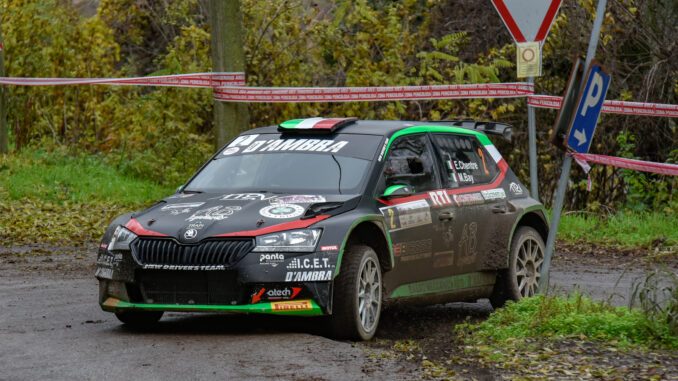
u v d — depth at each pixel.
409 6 35.00
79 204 31.23
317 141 15.23
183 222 13.12
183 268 12.70
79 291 17.53
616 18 32.41
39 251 22.86
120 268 13.12
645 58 32.62
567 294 17.08
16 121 39.91
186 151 34.78
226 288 12.63
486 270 16.39
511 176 17.59
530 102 17.30
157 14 41.38
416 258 14.68
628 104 23.38
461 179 16.20
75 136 38.56
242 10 34.75
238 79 26.19
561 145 14.09
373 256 13.54
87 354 11.94
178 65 34.66
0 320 14.49
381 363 11.53
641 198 31.75
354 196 13.82
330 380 10.62
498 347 12.49
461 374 11.03
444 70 34.09
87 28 38.97
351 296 12.94
